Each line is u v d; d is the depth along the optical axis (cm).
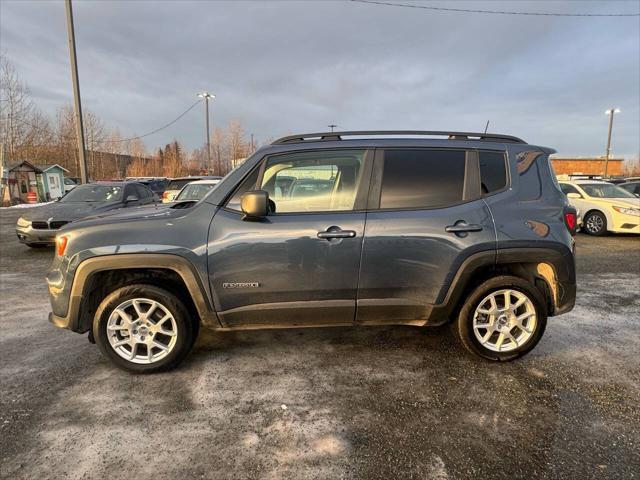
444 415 262
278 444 235
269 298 310
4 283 611
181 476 210
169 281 322
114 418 260
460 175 324
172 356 315
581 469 214
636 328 405
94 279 311
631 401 276
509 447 231
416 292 316
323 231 305
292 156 319
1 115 3456
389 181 318
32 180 2972
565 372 316
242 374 316
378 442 236
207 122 3828
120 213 351
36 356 350
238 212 310
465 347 334
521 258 316
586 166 6812
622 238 1021
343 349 358
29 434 244
